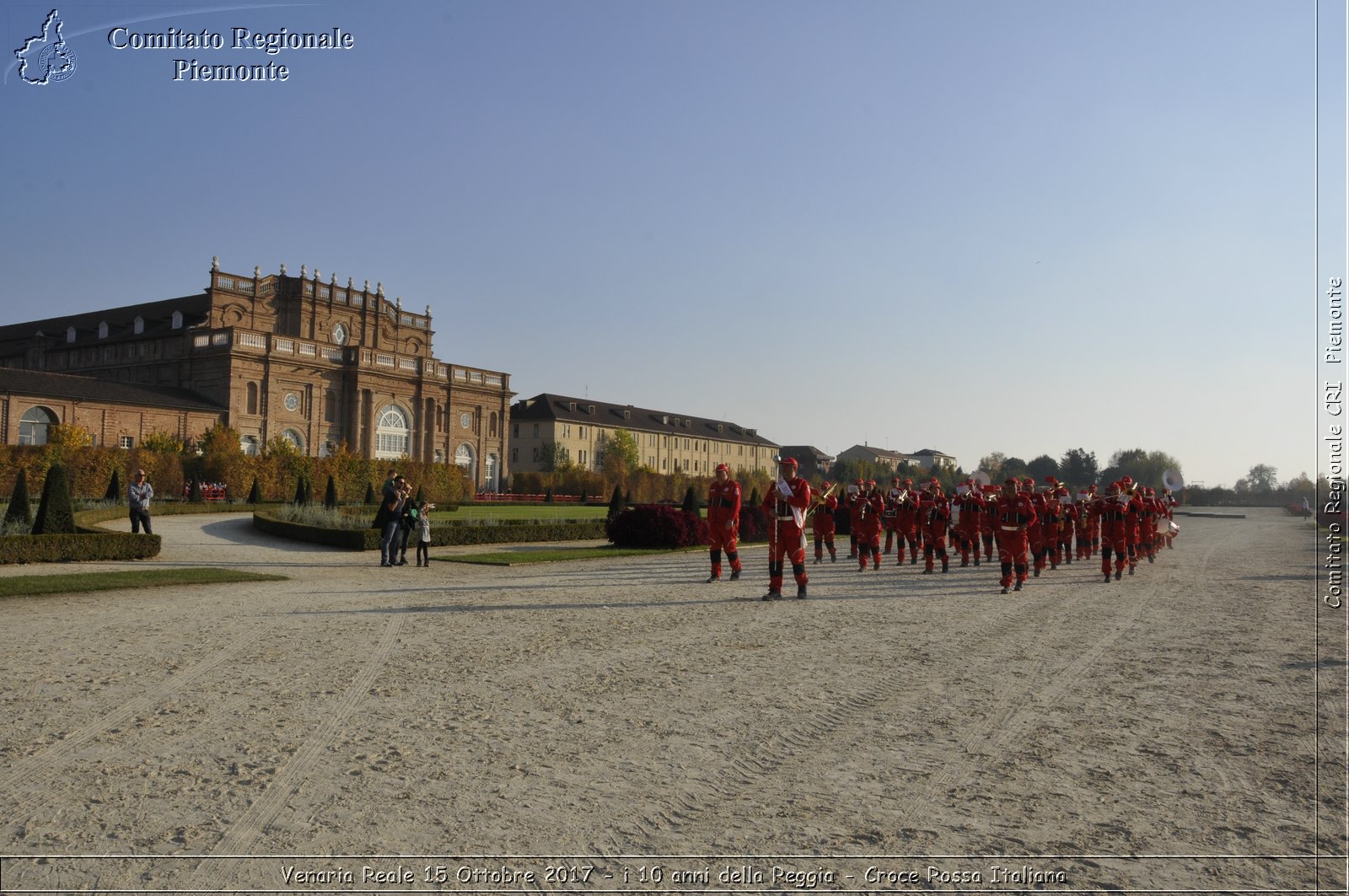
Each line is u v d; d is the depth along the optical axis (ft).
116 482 152.97
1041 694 29.76
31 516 89.20
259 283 265.34
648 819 18.17
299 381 254.68
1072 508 91.15
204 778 20.13
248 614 44.96
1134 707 28.07
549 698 28.04
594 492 323.37
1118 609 53.06
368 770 20.86
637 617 45.96
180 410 228.43
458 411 302.04
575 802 19.02
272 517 121.19
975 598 57.82
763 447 526.16
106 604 47.75
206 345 244.83
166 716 25.05
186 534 102.27
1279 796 20.07
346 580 63.46
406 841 16.89
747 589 60.75
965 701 28.53
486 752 22.38
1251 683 31.94
